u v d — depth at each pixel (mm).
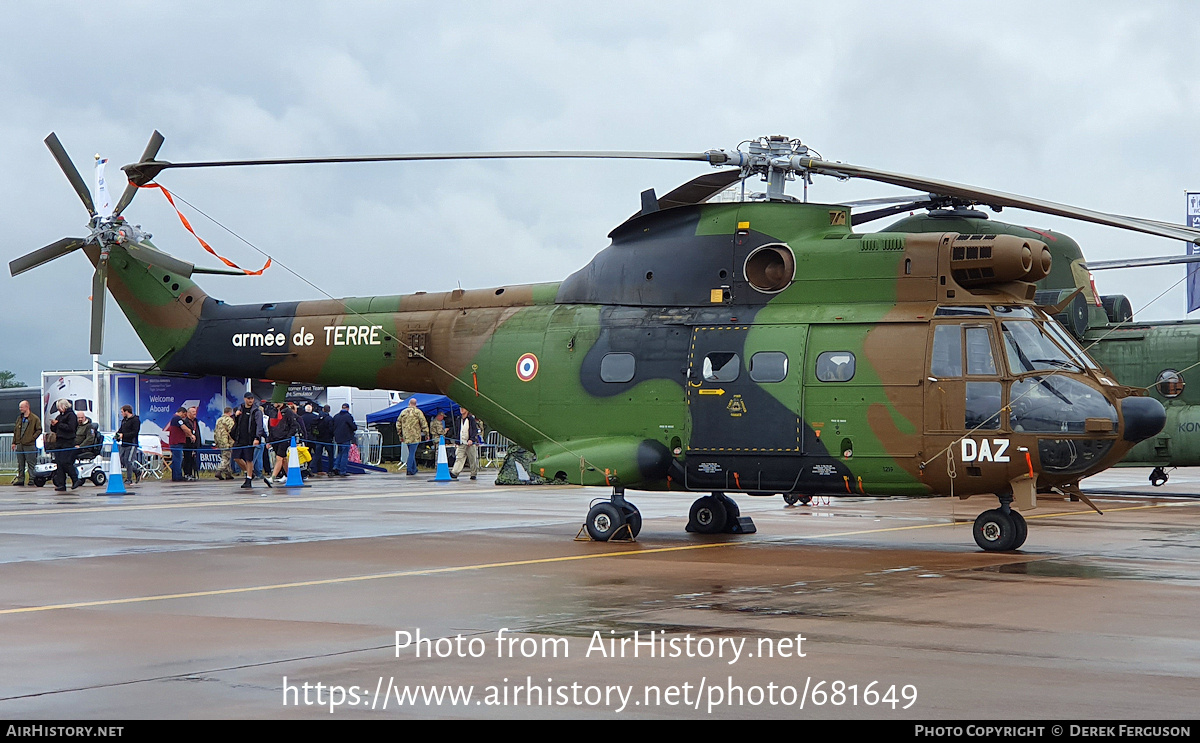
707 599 11211
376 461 43031
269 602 11164
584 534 17344
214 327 21219
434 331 18719
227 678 7984
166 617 10359
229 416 33562
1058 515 21297
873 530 18484
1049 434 14383
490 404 18016
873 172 15148
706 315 16547
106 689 7688
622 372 16797
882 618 10125
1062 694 7457
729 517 17938
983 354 14797
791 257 16094
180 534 17578
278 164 16078
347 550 15523
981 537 15172
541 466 17031
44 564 14055
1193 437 24219
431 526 19000
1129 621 9969
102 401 35375
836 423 15398
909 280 15422
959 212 19922
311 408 36125
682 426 16312
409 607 10828
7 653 8820
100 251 22141
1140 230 13305
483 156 15461
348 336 19547
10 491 29219
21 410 31766
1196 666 8227
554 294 18109
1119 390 14789
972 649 8820
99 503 24062
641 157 15477
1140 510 22453
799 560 14344
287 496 26344
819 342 15648
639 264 17203
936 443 14875
